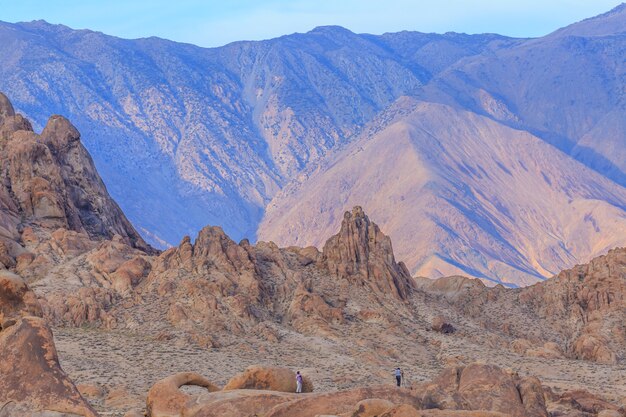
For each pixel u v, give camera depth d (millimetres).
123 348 121938
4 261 140625
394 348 134500
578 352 140875
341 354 128625
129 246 157125
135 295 139500
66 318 132750
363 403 56656
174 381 67000
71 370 107938
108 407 84250
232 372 113188
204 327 131375
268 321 137875
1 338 55188
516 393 65938
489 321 156500
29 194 154500
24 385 53938
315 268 156750
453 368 68625
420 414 56031
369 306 148000
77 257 147125
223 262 145750
